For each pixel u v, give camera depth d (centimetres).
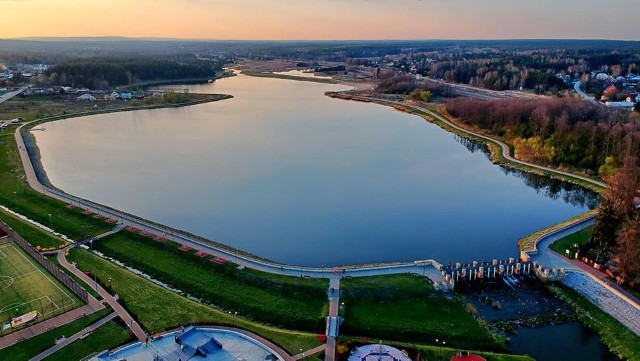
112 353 8431
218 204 16625
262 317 9888
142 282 10900
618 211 12169
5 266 11419
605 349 9338
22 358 8362
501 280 11644
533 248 12781
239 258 12144
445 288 10900
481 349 9150
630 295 10462
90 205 15525
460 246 13762
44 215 14750
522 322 10081
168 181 19050
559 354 9162
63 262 11756
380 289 10669
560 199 17800
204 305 10181
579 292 11019
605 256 12062
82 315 9581
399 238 14275
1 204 15688
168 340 8838
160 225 14562
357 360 8438
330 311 9894
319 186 18738
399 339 9275
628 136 19400
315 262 12738
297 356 8519
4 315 9550
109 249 12688
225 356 8450
